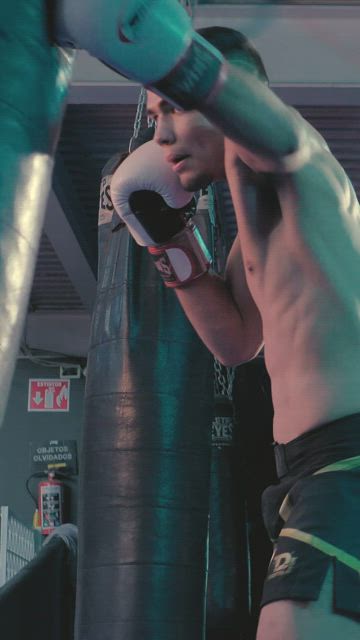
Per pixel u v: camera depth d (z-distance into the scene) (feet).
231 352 5.77
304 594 3.88
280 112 4.01
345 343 4.45
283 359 4.60
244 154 4.31
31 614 10.81
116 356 8.33
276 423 4.66
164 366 8.30
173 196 5.60
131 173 5.64
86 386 8.50
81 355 28.35
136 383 8.18
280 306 4.62
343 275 4.50
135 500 7.77
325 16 15.26
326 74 15.23
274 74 15.23
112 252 8.94
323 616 3.84
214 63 3.70
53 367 28.60
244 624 20.38
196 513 8.02
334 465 4.25
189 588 7.77
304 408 4.45
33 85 3.45
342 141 18.94
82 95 15.76
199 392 8.42
